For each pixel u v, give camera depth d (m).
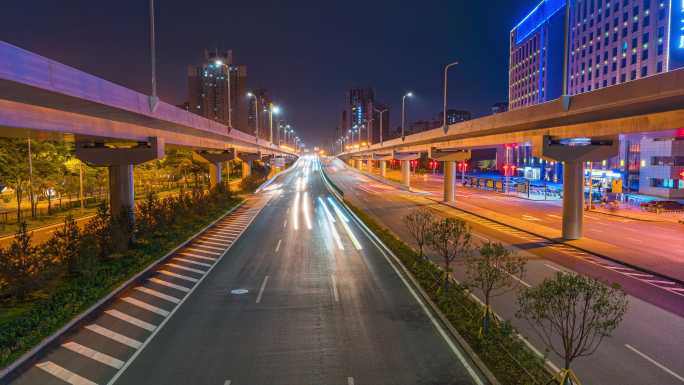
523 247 32.81
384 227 41.47
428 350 15.77
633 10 86.75
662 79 21.20
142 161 33.09
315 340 16.67
